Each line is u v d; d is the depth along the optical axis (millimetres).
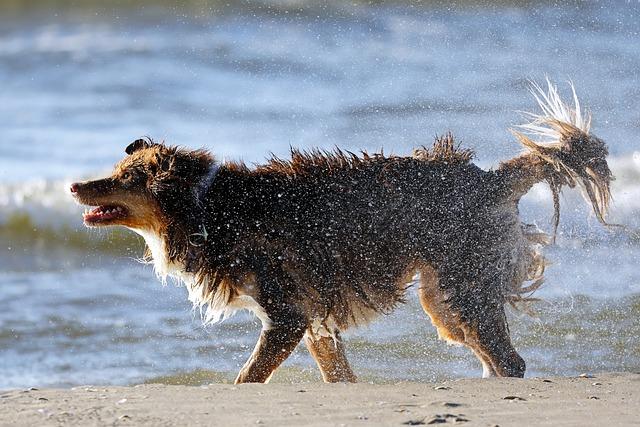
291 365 14211
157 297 18312
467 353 14336
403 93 30719
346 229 12359
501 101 28719
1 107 32188
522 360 12617
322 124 28500
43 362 14492
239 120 29547
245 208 12156
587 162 12898
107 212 12375
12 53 38156
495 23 37781
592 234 20156
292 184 12422
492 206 12672
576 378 11000
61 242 22859
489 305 12562
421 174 12664
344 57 35344
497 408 9234
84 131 29547
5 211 23766
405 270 12641
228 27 40094
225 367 14164
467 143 24312
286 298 12016
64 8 44906
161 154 12258
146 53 37375
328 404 9406
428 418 8695
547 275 17938
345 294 12398
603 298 16594
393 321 15688
